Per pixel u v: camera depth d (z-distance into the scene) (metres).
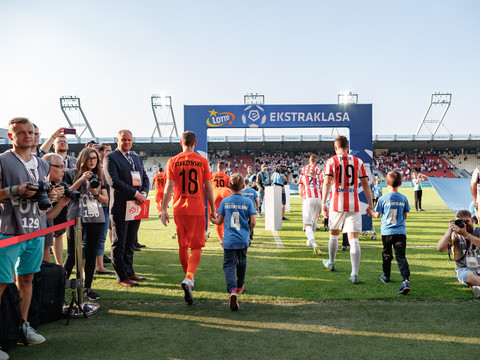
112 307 3.36
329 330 2.74
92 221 3.63
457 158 43.41
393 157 43.84
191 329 2.79
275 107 8.48
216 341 2.55
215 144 40.03
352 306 3.33
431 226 9.49
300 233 8.45
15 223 2.47
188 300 3.35
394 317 3.02
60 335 2.70
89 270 3.65
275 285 4.05
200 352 2.38
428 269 4.78
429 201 19.77
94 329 2.82
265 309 3.26
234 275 3.50
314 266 5.05
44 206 2.43
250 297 3.62
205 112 8.53
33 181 2.61
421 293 3.71
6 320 2.42
